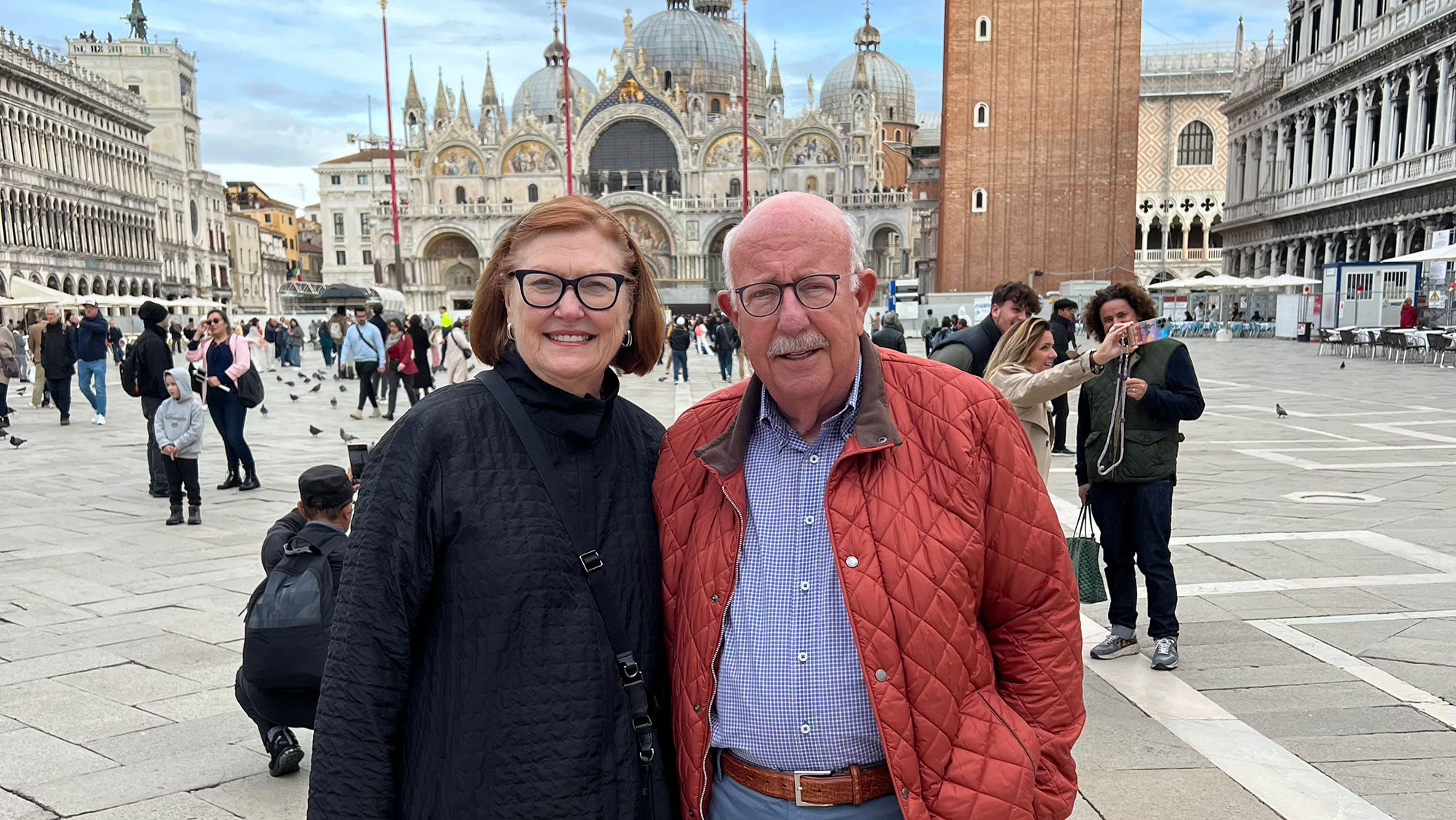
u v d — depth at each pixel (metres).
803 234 2.13
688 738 2.22
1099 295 5.48
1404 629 5.88
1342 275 35.25
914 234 95.31
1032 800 2.13
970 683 2.16
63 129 61.16
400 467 2.03
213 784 4.23
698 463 2.37
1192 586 6.86
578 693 2.01
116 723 4.82
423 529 2.02
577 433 2.16
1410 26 39.47
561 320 2.10
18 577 7.35
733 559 2.22
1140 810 3.85
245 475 11.08
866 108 86.06
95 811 3.98
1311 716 4.71
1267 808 3.84
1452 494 9.77
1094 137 49.41
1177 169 77.12
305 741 4.69
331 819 1.90
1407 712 4.72
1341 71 46.50
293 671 3.87
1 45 53.28
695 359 40.56
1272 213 54.50
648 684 2.21
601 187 90.75
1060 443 13.12
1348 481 10.61
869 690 2.06
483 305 2.34
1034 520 2.22
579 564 2.11
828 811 2.14
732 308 2.30
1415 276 34.00
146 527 9.06
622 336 2.23
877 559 2.11
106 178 67.06
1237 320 52.50
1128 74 49.16
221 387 10.65
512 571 2.00
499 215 86.88
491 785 1.98
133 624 6.28
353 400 22.20
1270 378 24.20
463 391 2.17
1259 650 5.61
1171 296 57.28
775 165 86.81
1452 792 3.94
